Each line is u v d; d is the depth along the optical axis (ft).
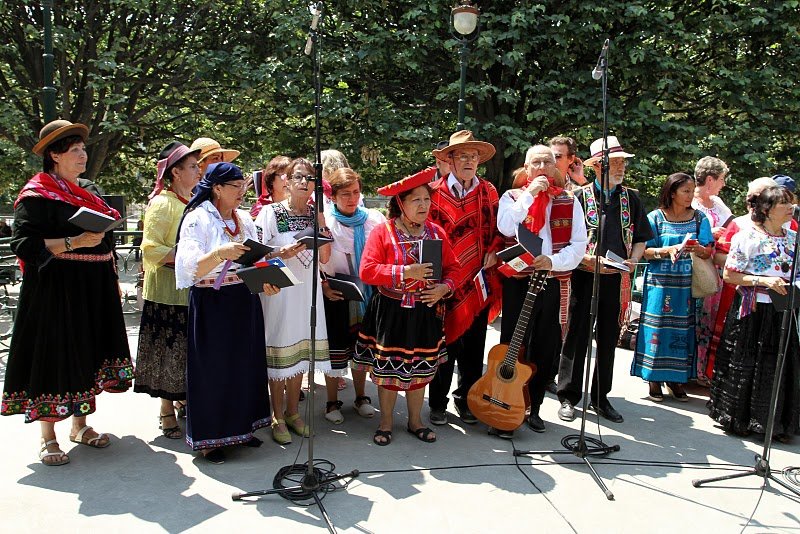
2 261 24.07
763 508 9.85
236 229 10.89
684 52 29.09
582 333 13.57
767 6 27.17
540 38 25.77
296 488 9.87
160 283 11.43
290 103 28.37
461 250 12.50
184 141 37.76
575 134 29.35
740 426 12.83
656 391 15.19
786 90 28.53
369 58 26.86
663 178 34.53
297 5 29.09
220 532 8.73
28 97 31.83
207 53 29.84
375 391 15.51
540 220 12.32
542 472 10.92
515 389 12.17
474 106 29.60
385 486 10.24
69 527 8.77
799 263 12.26
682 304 14.47
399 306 11.44
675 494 10.25
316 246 9.35
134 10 31.19
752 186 12.73
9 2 28.96
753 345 12.60
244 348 10.79
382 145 29.43
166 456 11.19
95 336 10.91
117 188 46.55
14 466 10.64
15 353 10.28
